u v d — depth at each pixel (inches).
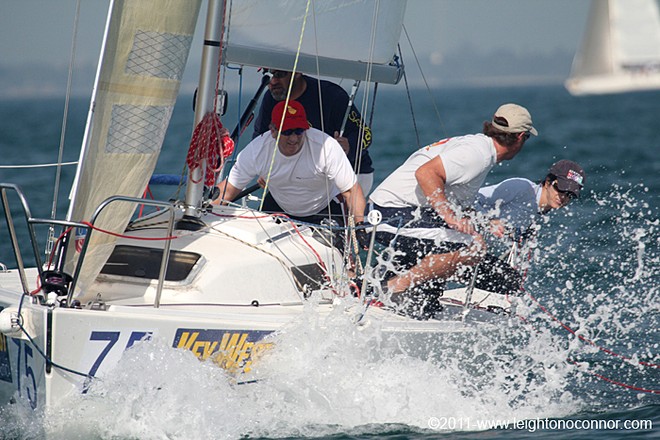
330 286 745.6
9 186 590.2
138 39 627.5
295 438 622.5
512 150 753.6
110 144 622.5
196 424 594.2
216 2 716.7
